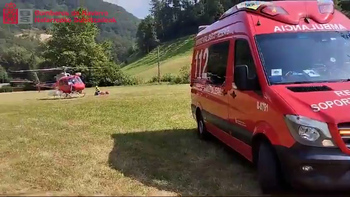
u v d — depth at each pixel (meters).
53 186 5.44
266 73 5.01
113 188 5.27
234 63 5.94
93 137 9.18
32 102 22.09
